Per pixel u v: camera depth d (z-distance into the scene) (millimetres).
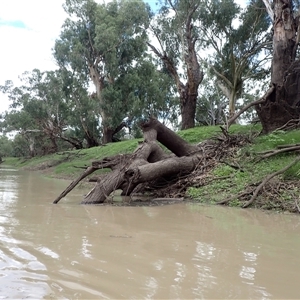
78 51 35062
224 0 31344
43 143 50938
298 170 8844
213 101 53469
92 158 25031
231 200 8281
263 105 14039
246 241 4664
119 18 34781
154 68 39812
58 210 7117
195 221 6082
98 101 36344
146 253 3971
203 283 3078
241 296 2816
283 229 5516
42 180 17328
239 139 12414
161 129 11469
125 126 39719
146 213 6914
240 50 34062
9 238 4465
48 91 42625
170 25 30922
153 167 9633
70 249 4027
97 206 7945
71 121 38312
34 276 3113
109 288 2898
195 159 11211
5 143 81625
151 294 2797
